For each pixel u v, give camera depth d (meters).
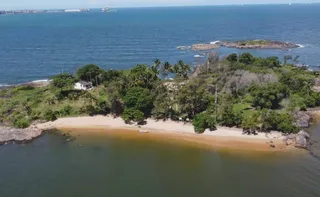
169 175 66.75
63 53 196.75
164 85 100.19
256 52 194.00
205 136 81.69
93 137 83.81
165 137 82.50
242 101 97.44
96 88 112.25
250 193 60.31
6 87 128.38
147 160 72.69
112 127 88.31
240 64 122.00
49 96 105.06
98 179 65.56
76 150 77.69
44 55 191.12
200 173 67.19
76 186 63.38
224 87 104.00
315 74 124.00
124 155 75.06
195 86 92.44
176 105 91.50
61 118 93.31
